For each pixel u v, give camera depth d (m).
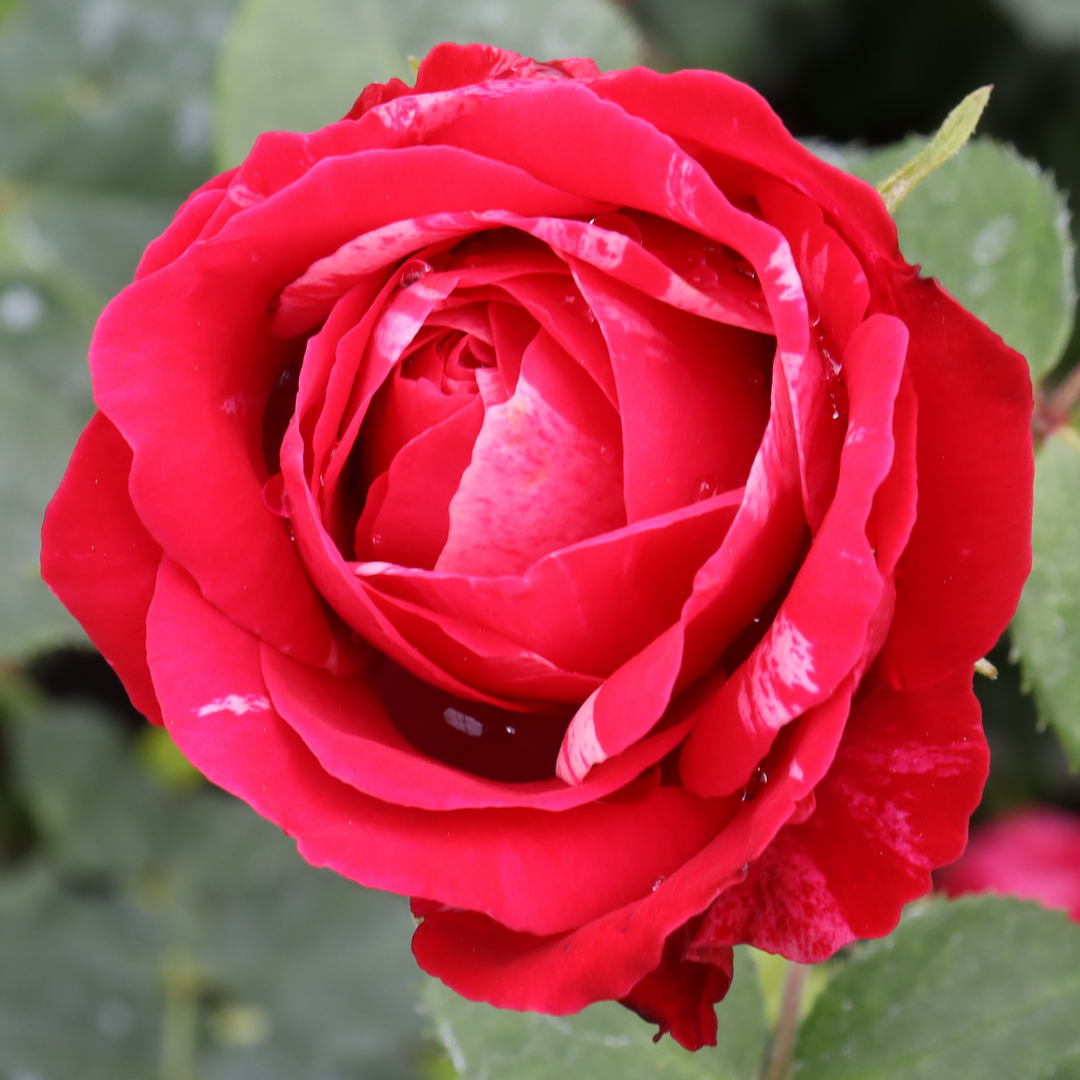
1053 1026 0.37
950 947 0.38
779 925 0.33
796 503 0.33
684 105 0.34
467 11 0.41
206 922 0.49
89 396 0.48
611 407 0.34
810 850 0.33
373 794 0.33
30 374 0.47
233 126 0.41
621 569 0.34
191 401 0.35
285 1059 0.47
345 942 0.49
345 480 0.36
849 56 0.54
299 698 0.34
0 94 0.49
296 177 0.35
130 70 0.49
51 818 0.52
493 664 0.34
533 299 0.34
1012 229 0.39
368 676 0.36
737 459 0.34
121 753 0.53
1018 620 0.38
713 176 0.35
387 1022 0.47
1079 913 0.46
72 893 0.50
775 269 0.33
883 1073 0.37
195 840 0.51
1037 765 0.52
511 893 0.33
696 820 0.34
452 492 0.35
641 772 0.34
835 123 0.55
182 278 0.34
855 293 0.33
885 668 0.34
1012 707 0.51
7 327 0.47
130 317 0.34
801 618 0.32
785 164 0.33
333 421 0.35
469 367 0.35
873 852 0.33
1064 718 0.38
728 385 0.34
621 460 0.34
